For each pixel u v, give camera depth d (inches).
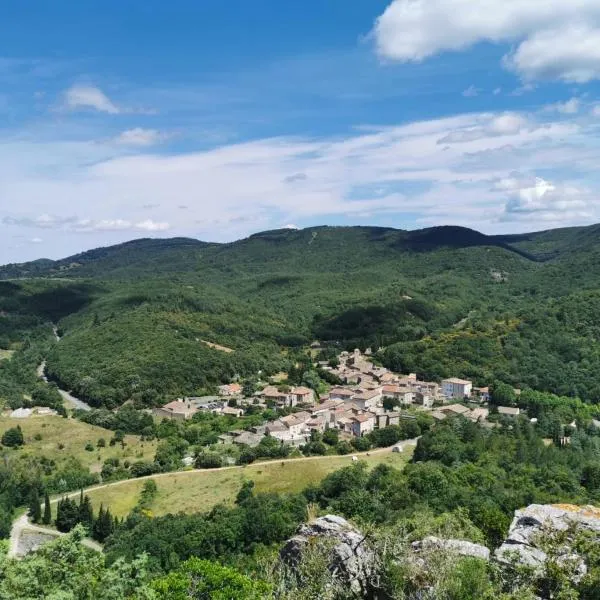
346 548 1290.6
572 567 1033.5
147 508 3838.6
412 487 3179.1
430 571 1144.8
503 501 2918.3
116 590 1176.2
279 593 1201.4
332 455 4648.1
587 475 3457.2
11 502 4146.2
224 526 3070.9
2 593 1055.0
